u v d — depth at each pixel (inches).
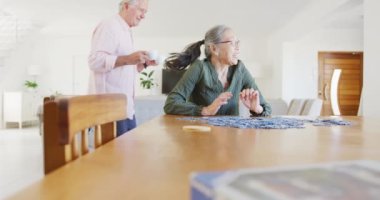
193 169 21.7
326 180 11.5
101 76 77.2
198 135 37.9
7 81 309.0
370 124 50.4
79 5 218.7
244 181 11.3
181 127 45.9
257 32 309.3
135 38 338.6
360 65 306.3
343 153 27.2
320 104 153.1
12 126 313.3
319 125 47.9
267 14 242.5
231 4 215.8
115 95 40.0
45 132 23.2
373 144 31.5
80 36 338.0
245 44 335.6
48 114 23.3
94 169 21.6
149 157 25.5
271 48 326.6
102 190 17.4
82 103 28.4
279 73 304.0
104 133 39.0
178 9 230.2
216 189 10.6
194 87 70.3
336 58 306.0
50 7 223.8
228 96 64.4
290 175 12.1
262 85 333.1
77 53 343.3
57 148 23.3
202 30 303.1
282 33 293.3
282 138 35.5
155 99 170.6
